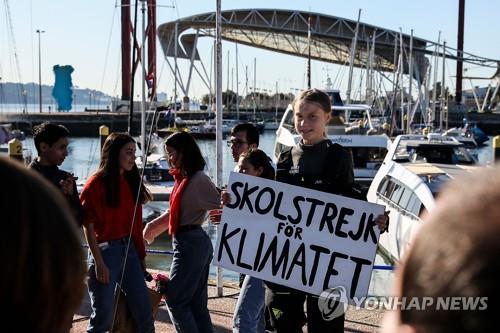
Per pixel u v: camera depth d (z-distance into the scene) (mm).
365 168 19828
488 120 81062
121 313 4758
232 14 80188
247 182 4348
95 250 4609
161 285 5000
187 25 75375
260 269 4305
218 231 4387
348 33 78375
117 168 4656
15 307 993
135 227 4797
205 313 4973
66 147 4586
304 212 4234
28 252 993
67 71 77875
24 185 1021
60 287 1028
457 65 88812
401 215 11875
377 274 9766
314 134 4230
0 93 55594
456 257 864
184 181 4770
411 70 45250
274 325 4289
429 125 42031
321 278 4188
